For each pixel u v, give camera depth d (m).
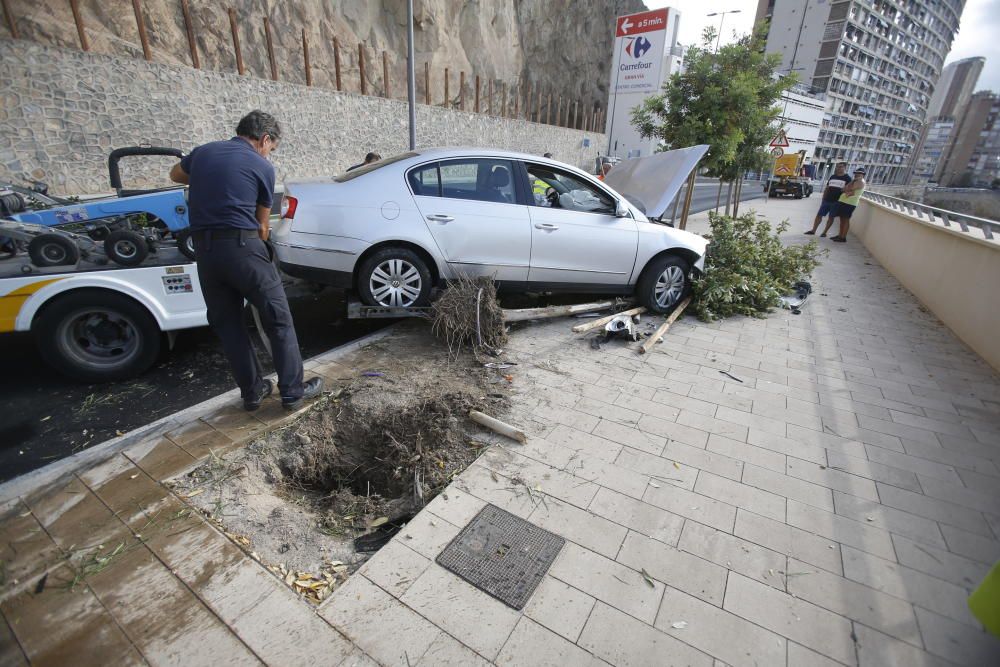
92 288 3.72
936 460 3.26
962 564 2.43
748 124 8.99
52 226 4.57
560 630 2.01
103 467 2.85
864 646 2.00
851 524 2.66
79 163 10.98
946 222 6.73
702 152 6.21
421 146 19.89
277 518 2.62
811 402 3.97
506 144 25.36
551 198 5.21
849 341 5.40
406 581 2.21
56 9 11.95
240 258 3.04
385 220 4.55
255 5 17.23
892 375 4.55
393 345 4.71
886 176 111.62
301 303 6.13
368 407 3.55
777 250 7.50
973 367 4.79
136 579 2.17
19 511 2.52
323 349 4.91
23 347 4.68
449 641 1.95
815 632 2.05
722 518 2.66
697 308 5.90
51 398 3.85
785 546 2.49
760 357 4.84
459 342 4.61
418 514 2.62
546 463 3.06
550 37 37.06
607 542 2.46
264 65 17.52
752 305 6.32
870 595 2.24
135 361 4.04
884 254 9.62
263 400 3.59
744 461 3.16
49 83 10.38
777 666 1.90
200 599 2.09
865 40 81.81
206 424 3.30
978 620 1.97
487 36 30.22
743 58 9.01
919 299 7.11
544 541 2.46
